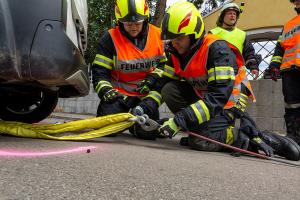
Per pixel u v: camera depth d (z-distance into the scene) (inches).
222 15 162.6
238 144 107.8
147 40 132.6
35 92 122.0
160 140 136.3
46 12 87.7
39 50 86.4
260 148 108.0
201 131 109.7
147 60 133.2
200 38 107.2
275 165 94.0
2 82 93.5
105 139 114.5
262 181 69.8
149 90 130.3
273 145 110.9
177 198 52.0
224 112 113.0
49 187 50.0
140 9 121.4
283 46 149.2
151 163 74.9
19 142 86.9
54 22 88.4
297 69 141.2
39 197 45.4
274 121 221.1
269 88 224.2
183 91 125.3
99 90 125.8
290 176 78.8
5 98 136.1
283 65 146.3
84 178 56.6
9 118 139.9
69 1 94.7
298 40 141.9
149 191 53.7
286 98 144.9
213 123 110.7
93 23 326.3
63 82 94.7
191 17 103.1
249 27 339.0
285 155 110.9
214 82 104.1
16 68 86.0
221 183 64.0
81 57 99.7
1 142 84.4
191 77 114.8
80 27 101.5
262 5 334.3
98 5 329.7
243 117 114.2
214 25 365.4
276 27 326.3
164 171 68.3
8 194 45.3
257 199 56.5
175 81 125.3
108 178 58.2
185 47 108.6
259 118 227.3
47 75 88.3
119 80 136.3
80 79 100.6
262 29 332.2
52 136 100.3
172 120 101.0
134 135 139.9
